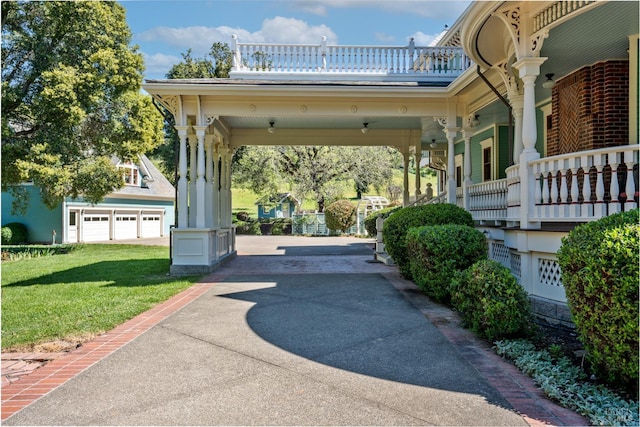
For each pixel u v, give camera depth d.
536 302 5.30
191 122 10.68
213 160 11.93
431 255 6.00
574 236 3.41
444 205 8.12
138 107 16.38
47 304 6.23
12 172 13.63
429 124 12.45
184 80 9.61
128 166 24.36
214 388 3.27
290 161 28.44
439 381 3.38
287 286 7.74
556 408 2.92
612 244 2.97
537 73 5.70
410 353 4.05
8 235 18.92
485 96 9.09
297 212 28.72
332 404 2.99
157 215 27.45
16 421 2.78
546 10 5.45
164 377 3.49
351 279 8.50
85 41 15.07
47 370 3.66
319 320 5.29
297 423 2.72
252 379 3.44
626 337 2.86
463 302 4.76
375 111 9.80
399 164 35.62
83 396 3.14
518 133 7.43
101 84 14.86
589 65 7.34
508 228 6.15
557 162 5.30
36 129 14.84
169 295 6.93
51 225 20.11
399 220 7.94
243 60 12.30
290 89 9.16
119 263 11.96
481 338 4.50
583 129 7.45
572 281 3.29
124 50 15.73
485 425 2.69
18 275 9.64
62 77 13.64
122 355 4.04
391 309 5.85
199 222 9.56
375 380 3.41
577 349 4.06
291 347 4.25
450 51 12.31
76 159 15.20
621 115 7.01
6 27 14.45
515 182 6.26
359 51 12.35
